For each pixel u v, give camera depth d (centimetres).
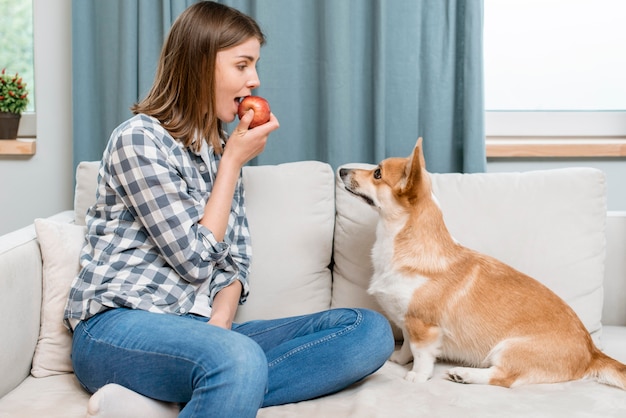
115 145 150
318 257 200
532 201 197
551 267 193
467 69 228
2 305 149
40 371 163
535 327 169
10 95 251
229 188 159
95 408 124
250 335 167
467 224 196
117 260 153
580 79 259
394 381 165
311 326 164
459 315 173
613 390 160
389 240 180
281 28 236
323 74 236
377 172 183
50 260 166
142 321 142
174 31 163
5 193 257
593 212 197
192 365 130
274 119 168
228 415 124
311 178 204
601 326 199
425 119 238
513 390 160
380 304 185
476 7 225
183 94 160
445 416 142
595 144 238
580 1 255
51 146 255
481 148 230
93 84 240
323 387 152
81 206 199
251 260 192
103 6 235
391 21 233
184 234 148
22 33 269
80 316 151
